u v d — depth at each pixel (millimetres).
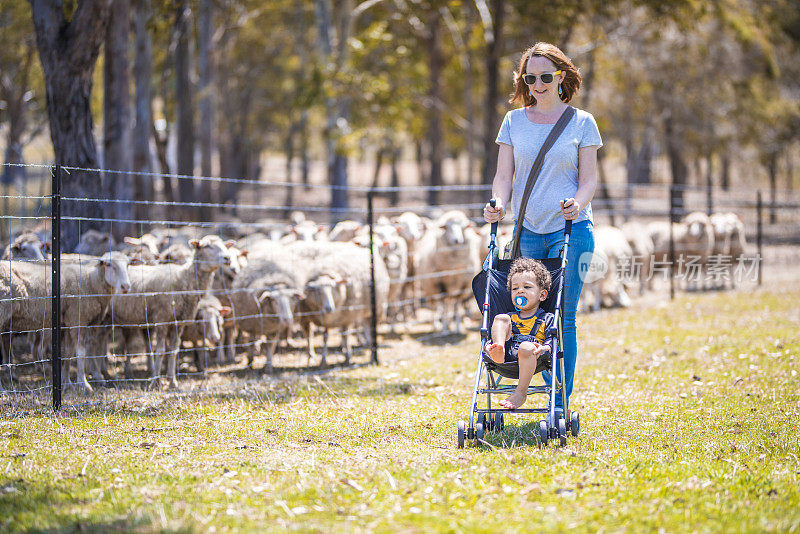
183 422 7164
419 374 9953
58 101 12531
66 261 9414
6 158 31656
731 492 4824
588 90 31688
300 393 8695
